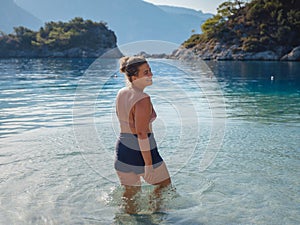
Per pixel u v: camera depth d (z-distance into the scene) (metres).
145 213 2.49
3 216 2.43
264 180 3.06
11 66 27.86
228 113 6.36
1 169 3.32
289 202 2.65
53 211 2.51
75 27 76.25
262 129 4.97
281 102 8.10
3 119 5.94
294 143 4.20
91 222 2.36
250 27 47.19
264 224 2.32
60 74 18.62
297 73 19.20
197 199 2.70
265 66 27.02
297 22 44.41
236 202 2.65
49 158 3.63
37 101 8.21
